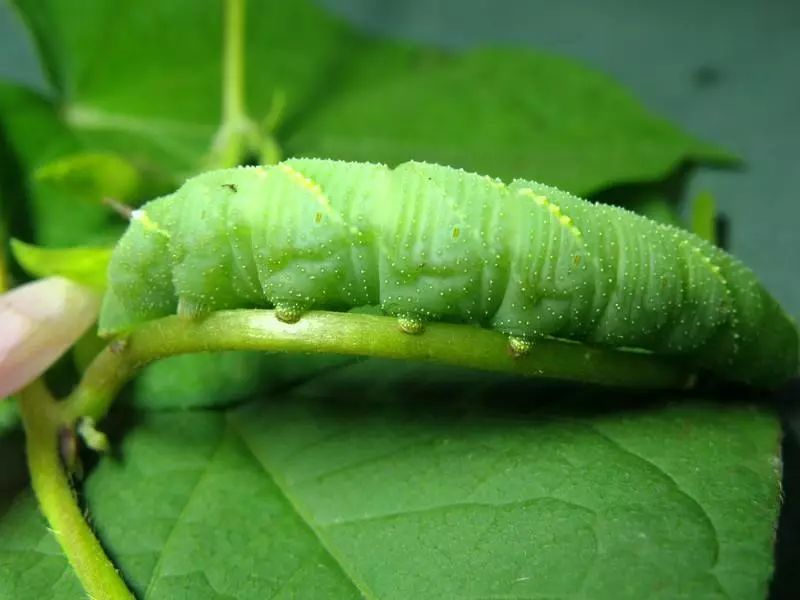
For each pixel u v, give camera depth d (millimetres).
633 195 206
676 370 162
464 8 270
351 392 167
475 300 149
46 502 155
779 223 216
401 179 147
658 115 219
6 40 256
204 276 151
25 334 157
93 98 212
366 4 271
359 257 147
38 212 194
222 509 155
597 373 156
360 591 143
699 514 141
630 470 147
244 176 150
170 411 171
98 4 214
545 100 220
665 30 257
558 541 141
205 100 216
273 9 233
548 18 266
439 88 223
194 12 220
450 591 140
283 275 148
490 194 147
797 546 185
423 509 149
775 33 249
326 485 155
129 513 157
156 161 207
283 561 148
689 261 155
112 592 145
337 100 223
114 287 156
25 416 161
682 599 133
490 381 165
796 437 184
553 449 151
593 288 149
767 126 234
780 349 163
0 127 200
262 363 172
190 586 147
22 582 150
